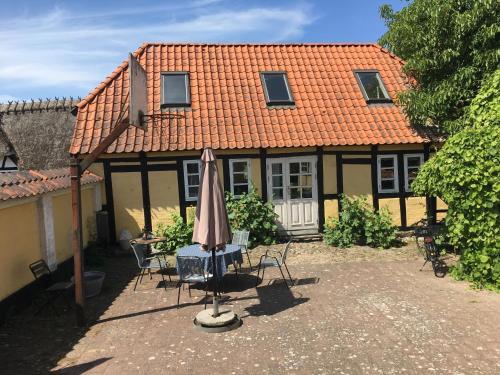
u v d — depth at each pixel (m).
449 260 8.70
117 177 10.48
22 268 6.79
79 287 6.04
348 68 12.82
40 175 7.71
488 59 9.42
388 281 7.52
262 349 5.07
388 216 10.39
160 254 10.05
